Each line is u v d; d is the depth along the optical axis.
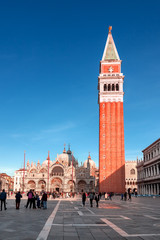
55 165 189.38
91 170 195.75
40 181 188.75
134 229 18.27
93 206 44.59
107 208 39.50
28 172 189.75
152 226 19.67
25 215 27.38
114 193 119.25
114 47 143.00
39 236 15.46
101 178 122.38
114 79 135.25
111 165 123.44
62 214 29.09
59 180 187.38
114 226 19.62
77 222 21.89
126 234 16.36
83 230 17.80
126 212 31.88
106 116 129.88
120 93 132.25
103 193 119.31
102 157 124.88
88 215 27.97
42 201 39.16
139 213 30.45
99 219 24.09
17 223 20.91
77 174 185.62
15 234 16.00
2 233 16.31
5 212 30.75
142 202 59.31
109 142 126.50
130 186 169.00
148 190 115.06
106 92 132.75
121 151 124.88
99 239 14.85
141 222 21.98
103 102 132.00
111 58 139.50
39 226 19.42
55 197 97.12
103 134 127.81
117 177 121.69
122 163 123.25
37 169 190.12
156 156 101.44
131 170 171.75
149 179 110.88
